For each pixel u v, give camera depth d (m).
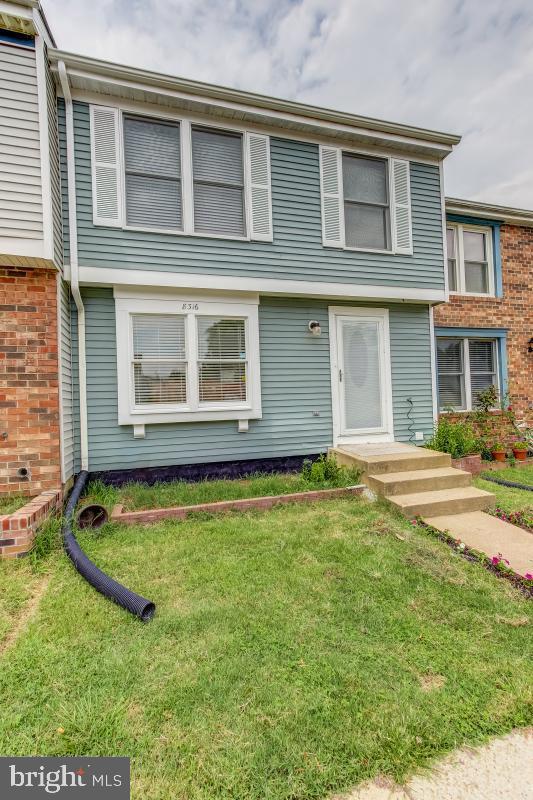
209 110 5.67
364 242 6.78
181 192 5.66
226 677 2.02
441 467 5.83
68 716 1.77
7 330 4.20
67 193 5.07
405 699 1.92
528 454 8.55
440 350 8.64
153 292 5.58
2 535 3.25
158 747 1.65
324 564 3.30
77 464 5.22
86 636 2.34
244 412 6.00
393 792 1.52
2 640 2.32
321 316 6.62
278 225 6.14
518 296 9.14
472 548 3.76
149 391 5.60
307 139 6.32
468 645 2.36
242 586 2.93
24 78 4.12
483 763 1.64
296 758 1.61
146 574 3.09
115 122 5.31
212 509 4.53
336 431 6.65
